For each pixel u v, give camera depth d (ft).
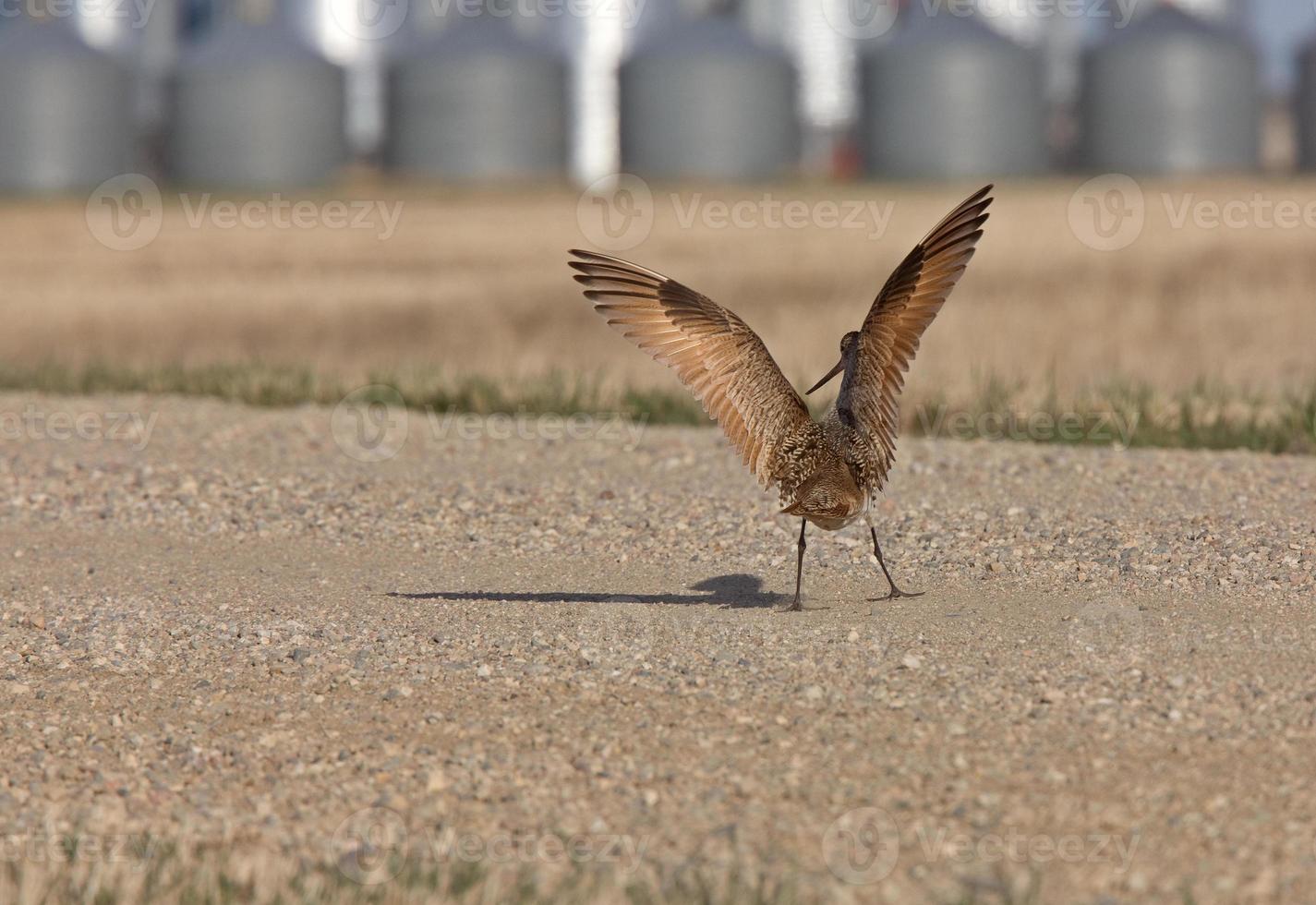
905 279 26.86
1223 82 336.29
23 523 48.47
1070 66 395.55
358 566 42.55
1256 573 37.47
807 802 25.53
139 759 28.55
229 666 33.81
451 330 117.19
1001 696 29.78
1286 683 29.84
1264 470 49.67
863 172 344.28
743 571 40.63
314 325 122.21
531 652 33.78
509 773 27.20
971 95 331.36
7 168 315.17
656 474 52.24
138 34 410.72
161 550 44.88
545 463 54.60
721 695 30.55
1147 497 46.19
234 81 323.98
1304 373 80.18
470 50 337.72
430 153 337.52
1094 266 139.44
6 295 144.77
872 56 339.98
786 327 102.22
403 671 32.83
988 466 51.01
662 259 167.94
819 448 27.71
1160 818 24.54
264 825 25.59
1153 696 29.50
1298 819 24.27
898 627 34.37
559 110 344.90
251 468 54.65
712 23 346.13
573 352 100.78
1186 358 86.99
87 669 33.99
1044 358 86.53
